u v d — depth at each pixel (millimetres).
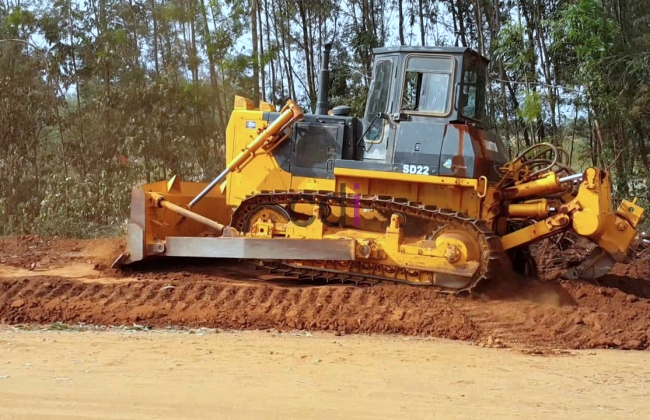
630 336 7551
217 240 9656
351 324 7988
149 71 19328
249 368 5973
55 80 18812
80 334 7570
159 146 17562
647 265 11328
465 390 5414
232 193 10242
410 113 9195
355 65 19719
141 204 10266
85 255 12531
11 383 5371
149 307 8562
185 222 10906
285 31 20875
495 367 6254
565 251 11250
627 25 15430
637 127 14672
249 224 9828
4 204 16812
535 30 16953
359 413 4711
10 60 17984
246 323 8133
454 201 9055
